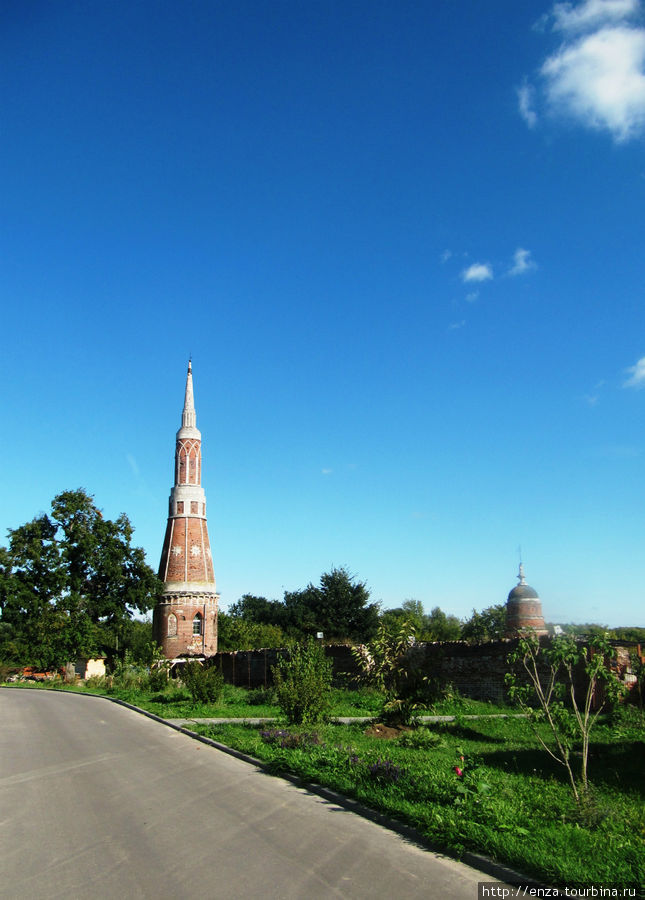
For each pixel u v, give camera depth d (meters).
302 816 10.27
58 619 60.47
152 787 12.88
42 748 18.52
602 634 11.39
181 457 72.06
